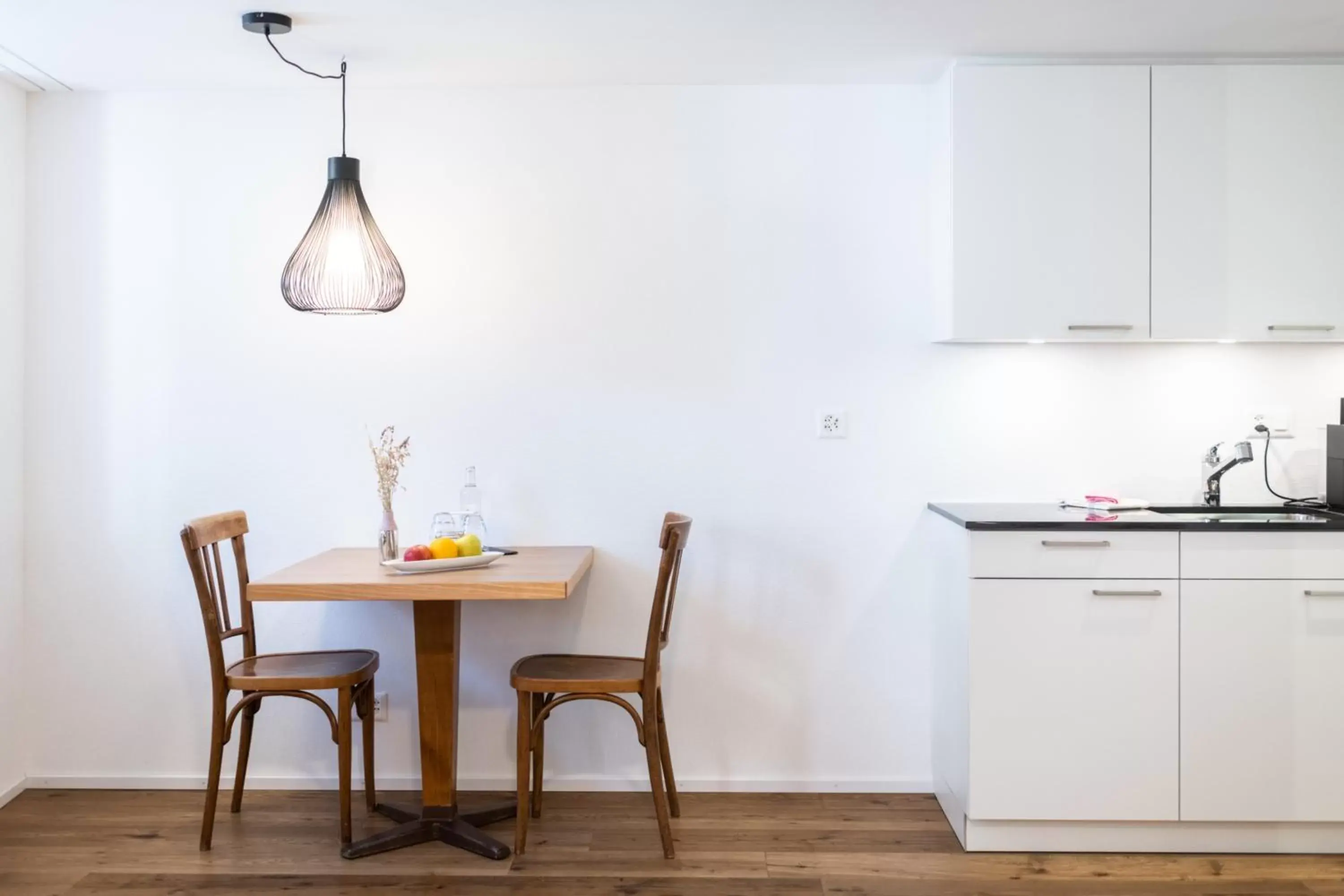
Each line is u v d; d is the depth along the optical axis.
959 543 2.98
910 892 2.68
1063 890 2.69
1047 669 2.87
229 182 3.36
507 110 3.35
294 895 2.66
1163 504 3.34
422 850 2.93
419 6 2.65
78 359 3.38
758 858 2.88
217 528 3.04
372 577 2.79
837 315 3.37
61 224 3.36
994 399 3.36
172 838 3.01
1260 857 2.89
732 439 3.38
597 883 2.72
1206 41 2.96
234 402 3.38
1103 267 3.05
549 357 3.38
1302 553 2.83
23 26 2.78
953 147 3.06
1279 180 3.04
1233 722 2.85
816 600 3.40
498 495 3.38
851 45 2.98
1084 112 3.04
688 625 3.40
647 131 3.36
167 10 2.67
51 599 3.40
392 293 3.00
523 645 3.40
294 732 3.42
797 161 3.36
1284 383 3.34
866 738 3.41
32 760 3.41
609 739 3.41
